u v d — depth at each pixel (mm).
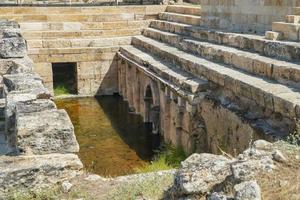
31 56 25406
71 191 7961
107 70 26562
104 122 21516
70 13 27828
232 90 12742
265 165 6438
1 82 14773
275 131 10367
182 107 15445
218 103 13164
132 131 20047
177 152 15500
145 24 27891
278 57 13258
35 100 10391
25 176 7883
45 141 8523
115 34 27250
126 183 8289
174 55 18219
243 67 13797
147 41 23969
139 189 7957
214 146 13523
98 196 7789
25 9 27312
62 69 28688
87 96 26500
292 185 6047
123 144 18281
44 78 25812
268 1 16078
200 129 14547
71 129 8625
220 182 6422
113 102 25344
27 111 9578
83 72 26281
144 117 21359
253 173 6258
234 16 18609
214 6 20219
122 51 25562
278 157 6742
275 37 14055
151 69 19000
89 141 18688
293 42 13281
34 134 8500
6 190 7797
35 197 7863
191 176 6547
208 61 15922
